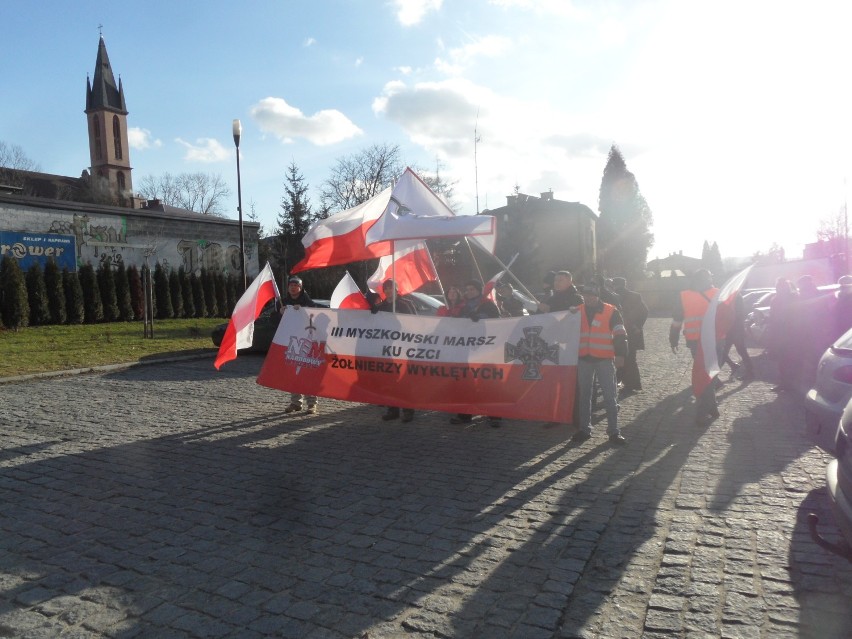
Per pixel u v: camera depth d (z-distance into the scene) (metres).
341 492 5.54
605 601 3.57
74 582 3.93
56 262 26.62
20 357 15.30
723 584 3.72
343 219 9.10
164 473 6.18
